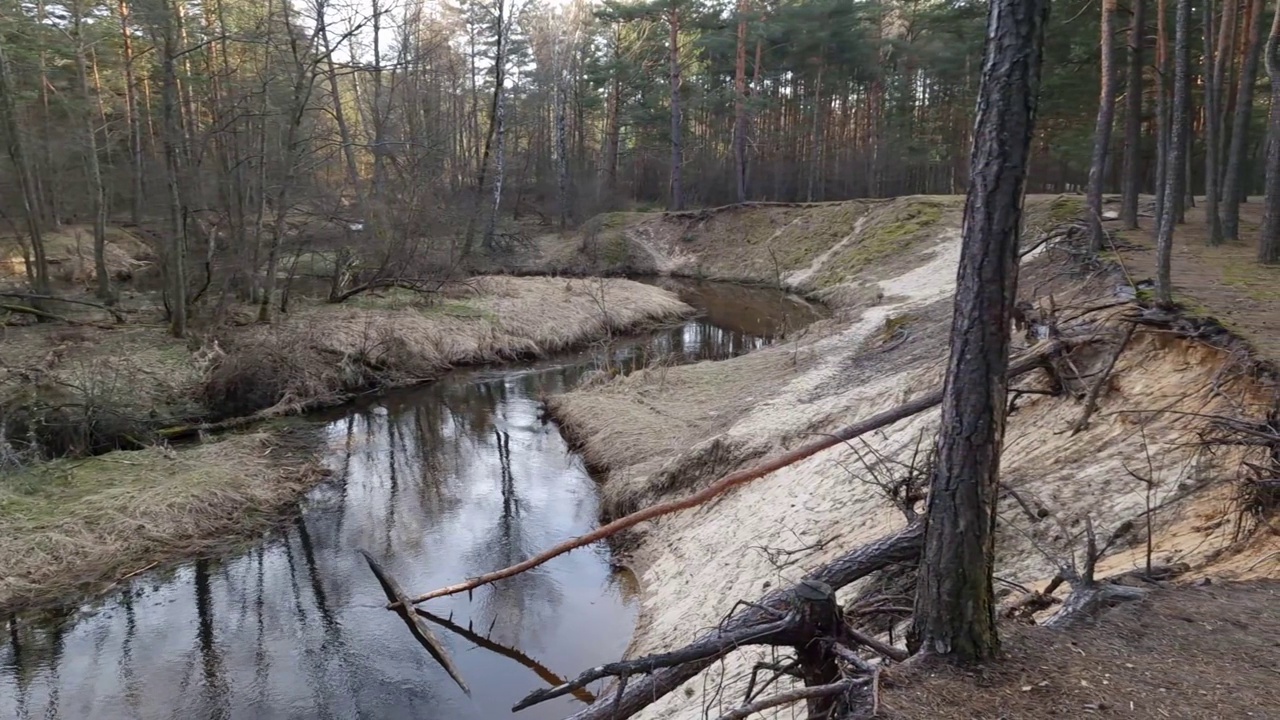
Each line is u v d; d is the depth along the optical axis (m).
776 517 8.67
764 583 7.34
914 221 27.61
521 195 38.78
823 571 4.85
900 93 38.91
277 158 19.16
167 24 15.03
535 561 8.16
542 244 35.16
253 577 9.12
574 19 43.34
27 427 11.36
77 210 27.00
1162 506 5.12
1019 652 3.77
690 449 11.34
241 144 19.27
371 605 8.59
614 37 42.66
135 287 21.17
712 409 13.37
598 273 31.77
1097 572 5.14
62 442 11.55
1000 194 3.20
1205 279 10.65
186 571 9.16
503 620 8.34
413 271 22.38
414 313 19.86
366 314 19.16
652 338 21.69
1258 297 9.12
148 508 9.89
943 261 23.48
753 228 34.31
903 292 21.44
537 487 11.84
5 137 18.91
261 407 14.73
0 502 9.52
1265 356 6.49
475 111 39.75
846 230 30.17
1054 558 5.07
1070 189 35.50
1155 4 20.30
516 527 10.52
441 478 12.16
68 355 14.34
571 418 14.37
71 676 7.26
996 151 3.18
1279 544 4.88
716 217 35.69
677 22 36.19
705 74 43.00
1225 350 6.82
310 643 7.86
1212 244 14.72
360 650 7.75
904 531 4.95
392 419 14.98
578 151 47.12
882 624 5.06
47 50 19.59
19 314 16.89
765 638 3.67
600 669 3.69
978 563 3.52
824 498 8.48
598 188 39.25
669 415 13.49
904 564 4.98
